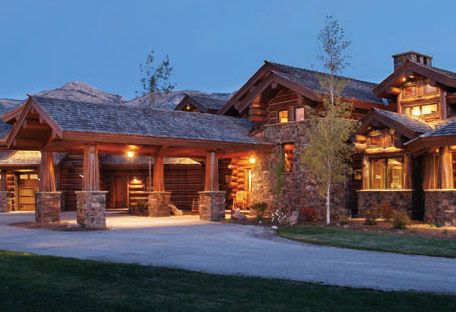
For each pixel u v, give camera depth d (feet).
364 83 96.94
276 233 57.62
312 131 73.36
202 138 75.72
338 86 75.61
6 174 112.68
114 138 66.39
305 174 81.66
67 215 94.38
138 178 116.98
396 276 31.19
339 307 23.26
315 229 60.70
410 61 76.18
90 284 29.01
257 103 89.92
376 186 74.43
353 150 73.72
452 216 60.95
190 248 45.11
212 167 77.87
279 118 87.97
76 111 68.39
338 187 79.05
